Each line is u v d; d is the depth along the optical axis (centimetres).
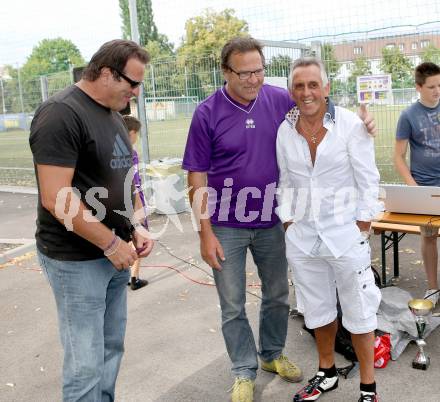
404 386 324
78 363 252
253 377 321
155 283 545
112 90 245
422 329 345
